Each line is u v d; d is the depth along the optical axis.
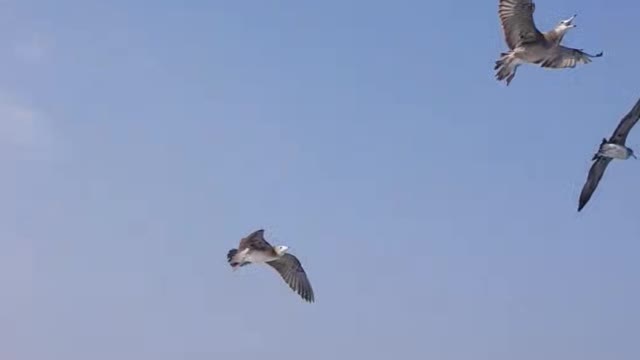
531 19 19.16
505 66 19.73
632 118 19.08
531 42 19.31
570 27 19.33
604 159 19.42
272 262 24.28
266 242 23.75
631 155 19.12
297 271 24.30
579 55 19.41
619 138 19.22
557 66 19.53
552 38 19.30
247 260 23.66
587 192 19.47
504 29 19.59
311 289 24.22
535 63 19.50
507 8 19.28
